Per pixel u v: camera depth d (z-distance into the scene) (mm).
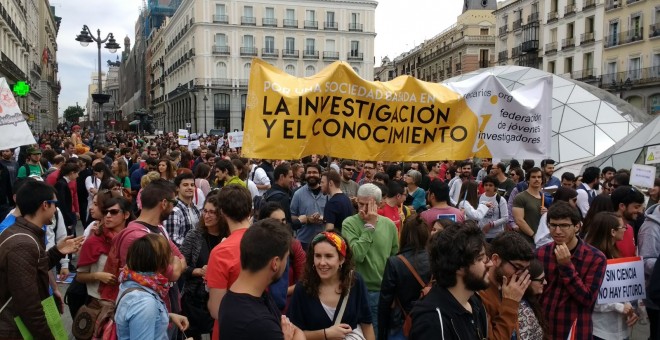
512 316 3143
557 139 20047
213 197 4816
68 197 9438
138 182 10758
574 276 3914
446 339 2725
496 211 7762
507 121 6691
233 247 3766
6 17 37062
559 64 49000
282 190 7285
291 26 65000
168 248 3506
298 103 5781
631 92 41031
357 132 6078
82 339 4293
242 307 2641
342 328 3604
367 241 4961
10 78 38656
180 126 75375
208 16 62750
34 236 3883
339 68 5945
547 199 7277
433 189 6211
